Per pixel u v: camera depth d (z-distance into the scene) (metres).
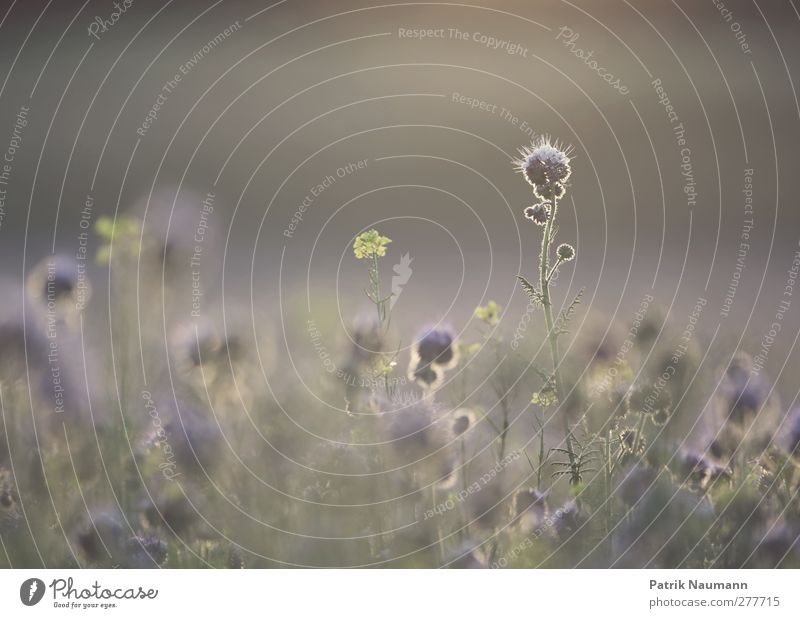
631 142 20.38
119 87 23.02
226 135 21.23
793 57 22.23
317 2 21.28
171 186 19.73
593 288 13.54
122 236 6.30
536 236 17.97
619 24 22.09
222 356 6.30
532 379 6.11
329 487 5.16
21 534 4.81
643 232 18.38
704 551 4.56
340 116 20.25
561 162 4.70
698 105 21.38
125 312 6.18
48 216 18.86
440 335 5.55
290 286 13.79
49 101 22.20
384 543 4.90
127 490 5.08
